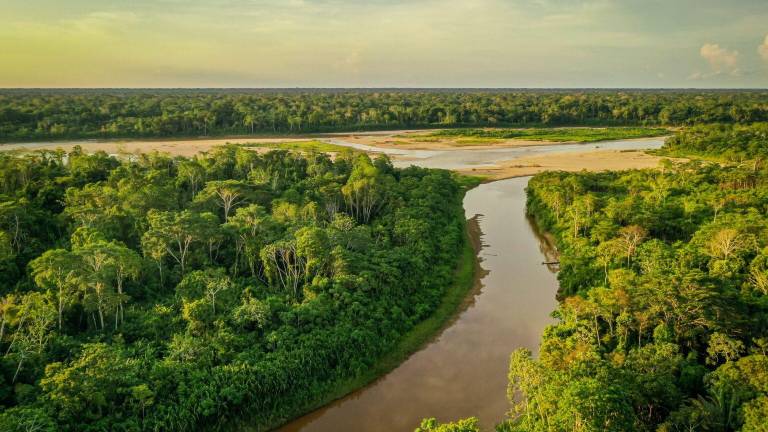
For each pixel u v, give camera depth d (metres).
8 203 72.25
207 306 56.84
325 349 54.59
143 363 49.00
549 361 45.78
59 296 55.38
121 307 57.22
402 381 55.56
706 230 74.31
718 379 41.81
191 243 72.12
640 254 71.62
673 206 94.56
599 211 94.44
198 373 48.50
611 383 38.91
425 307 68.12
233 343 53.25
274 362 51.00
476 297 75.12
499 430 44.28
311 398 51.44
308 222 79.69
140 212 80.88
